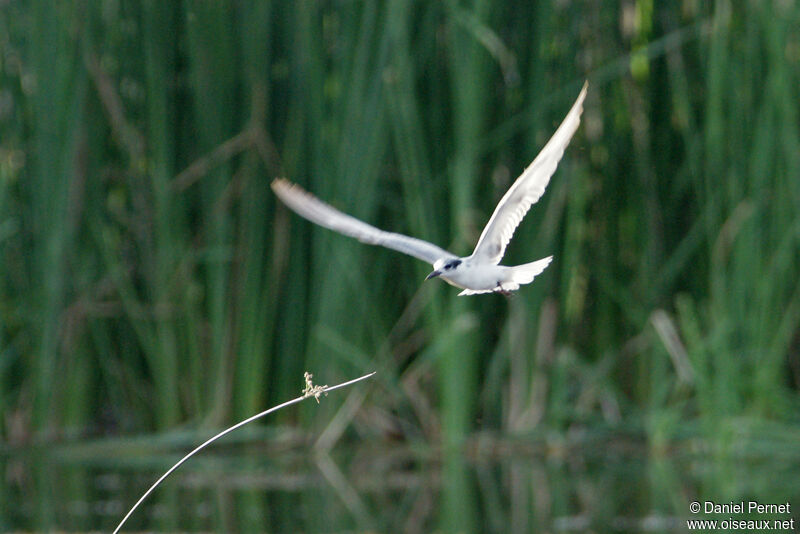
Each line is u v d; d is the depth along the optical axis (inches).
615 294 557.6
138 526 411.2
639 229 552.7
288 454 548.7
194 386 560.1
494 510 435.8
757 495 448.5
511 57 550.6
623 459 531.8
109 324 589.0
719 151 522.3
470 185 516.4
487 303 571.2
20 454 548.7
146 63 545.6
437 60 549.6
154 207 565.6
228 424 559.8
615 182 558.6
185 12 550.0
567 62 538.6
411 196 523.2
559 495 458.9
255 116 546.0
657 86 558.9
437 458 534.6
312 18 535.8
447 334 525.7
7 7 569.0
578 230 538.6
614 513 427.2
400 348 565.6
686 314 522.6
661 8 550.6
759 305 519.2
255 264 549.0
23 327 578.9
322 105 537.3
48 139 546.9
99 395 597.0
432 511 435.2
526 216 545.6
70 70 544.4
